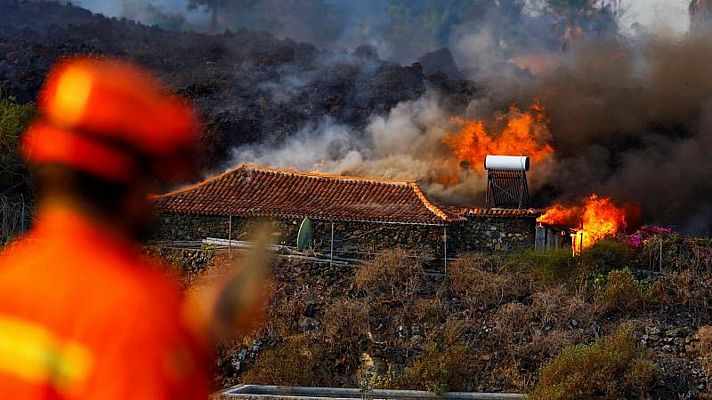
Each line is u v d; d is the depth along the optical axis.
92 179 7.47
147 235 7.71
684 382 109.44
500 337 117.31
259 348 117.06
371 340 117.81
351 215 131.88
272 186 142.50
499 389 111.56
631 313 121.06
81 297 7.12
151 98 7.70
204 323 7.52
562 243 134.88
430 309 121.19
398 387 111.94
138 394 6.98
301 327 119.69
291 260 129.25
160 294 7.39
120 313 7.10
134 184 7.57
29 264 7.28
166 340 7.18
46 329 7.02
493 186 139.50
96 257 7.36
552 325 118.75
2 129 140.75
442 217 130.12
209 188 141.75
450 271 127.75
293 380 113.00
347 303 121.06
